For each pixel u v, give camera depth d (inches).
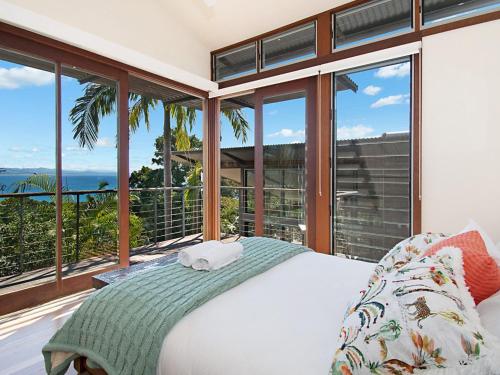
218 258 65.7
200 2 133.1
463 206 97.7
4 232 105.0
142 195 189.8
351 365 28.4
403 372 26.6
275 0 126.4
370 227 121.6
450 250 42.3
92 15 112.1
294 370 33.3
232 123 172.1
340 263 73.4
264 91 147.4
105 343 46.4
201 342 39.9
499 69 92.1
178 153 235.1
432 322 27.8
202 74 160.1
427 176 103.6
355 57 118.1
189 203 216.5
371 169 120.9
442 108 100.7
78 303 102.7
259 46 148.5
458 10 100.3
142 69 132.2
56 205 107.0
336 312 47.0
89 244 131.3
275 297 52.5
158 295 50.9
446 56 100.0
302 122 137.6
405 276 35.9
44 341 79.3
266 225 149.4
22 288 99.7
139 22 128.4
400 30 112.0
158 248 185.8
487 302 38.6
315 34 132.1
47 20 97.2
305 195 136.7
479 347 25.5
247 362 35.4
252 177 172.1
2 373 66.2
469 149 96.5
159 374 40.9
